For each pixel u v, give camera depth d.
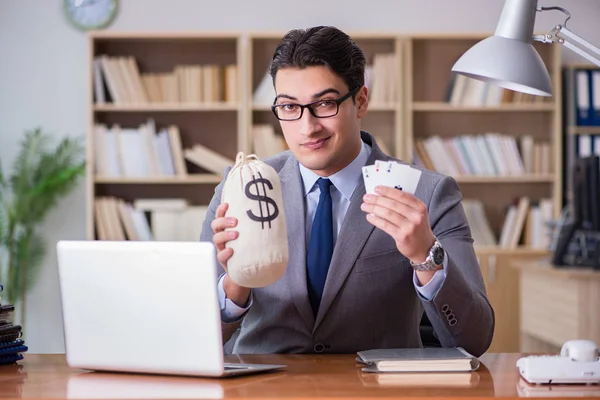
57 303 6.01
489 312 2.02
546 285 4.82
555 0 6.01
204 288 1.64
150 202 5.73
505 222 5.89
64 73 6.01
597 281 4.31
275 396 1.50
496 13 6.06
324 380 1.67
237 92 5.73
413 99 6.02
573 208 4.64
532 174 5.88
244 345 2.23
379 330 2.16
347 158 2.18
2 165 6.00
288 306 2.16
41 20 6.00
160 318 1.69
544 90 2.02
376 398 1.48
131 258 1.69
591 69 5.93
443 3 6.05
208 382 1.65
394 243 2.16
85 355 1.77
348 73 2.00
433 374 1.74
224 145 5.98
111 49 5.91
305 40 1.98
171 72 5.95
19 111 6.00
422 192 2.21
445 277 1.86
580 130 5.86
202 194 5.99
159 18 5.98
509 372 1.77
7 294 5.74
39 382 1.68
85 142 6.03
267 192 1.70
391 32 5.75
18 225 5.98
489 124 6.05
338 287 2.13
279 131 5.96
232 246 1.69
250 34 5.69
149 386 1.61
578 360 1.65
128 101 5.72
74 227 6.02
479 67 2.03
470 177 5.81
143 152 5.74
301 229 2.19
